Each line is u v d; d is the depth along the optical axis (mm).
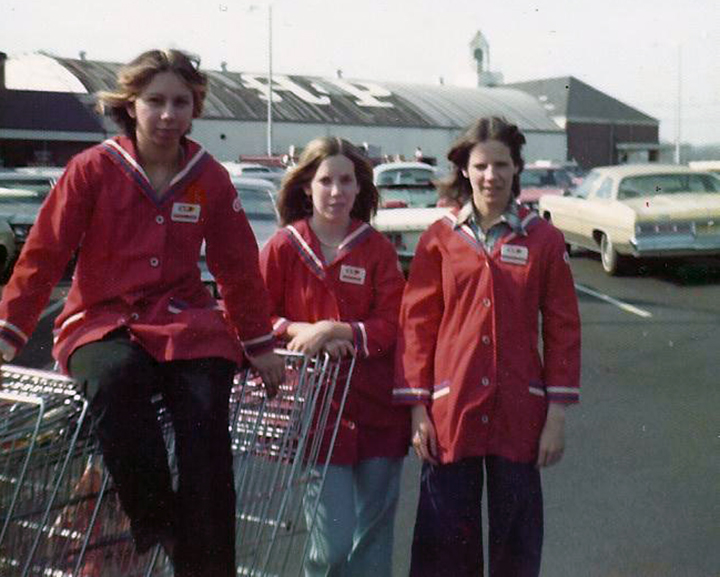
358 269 3758
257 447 3408
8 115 50594
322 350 3572
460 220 3547
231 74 68062
